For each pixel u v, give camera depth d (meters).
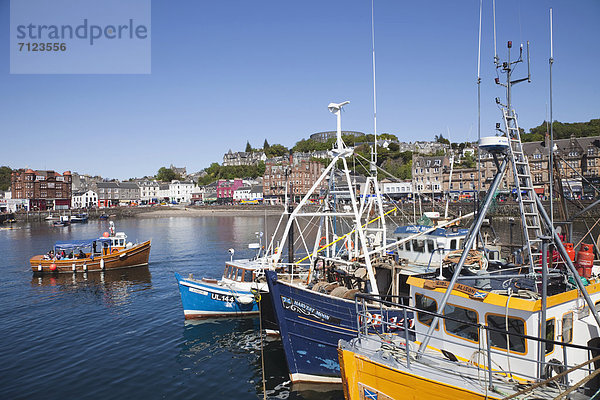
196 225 95.50
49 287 32.88
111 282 34.44
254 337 20.73
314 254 19.52
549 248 10.45
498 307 8.71
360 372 9.76
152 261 44.84
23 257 49.50
